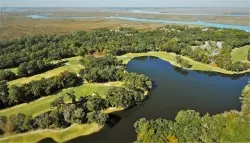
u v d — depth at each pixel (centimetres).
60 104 11481
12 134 9644
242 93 14200
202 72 18000
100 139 9775
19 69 15925
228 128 8606
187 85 15600
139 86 14012
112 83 14862
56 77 14012
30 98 12656
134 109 12156
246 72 17712
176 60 19950
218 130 8569
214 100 13438
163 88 15038
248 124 8738
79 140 9725
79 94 13425
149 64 19812
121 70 15788
